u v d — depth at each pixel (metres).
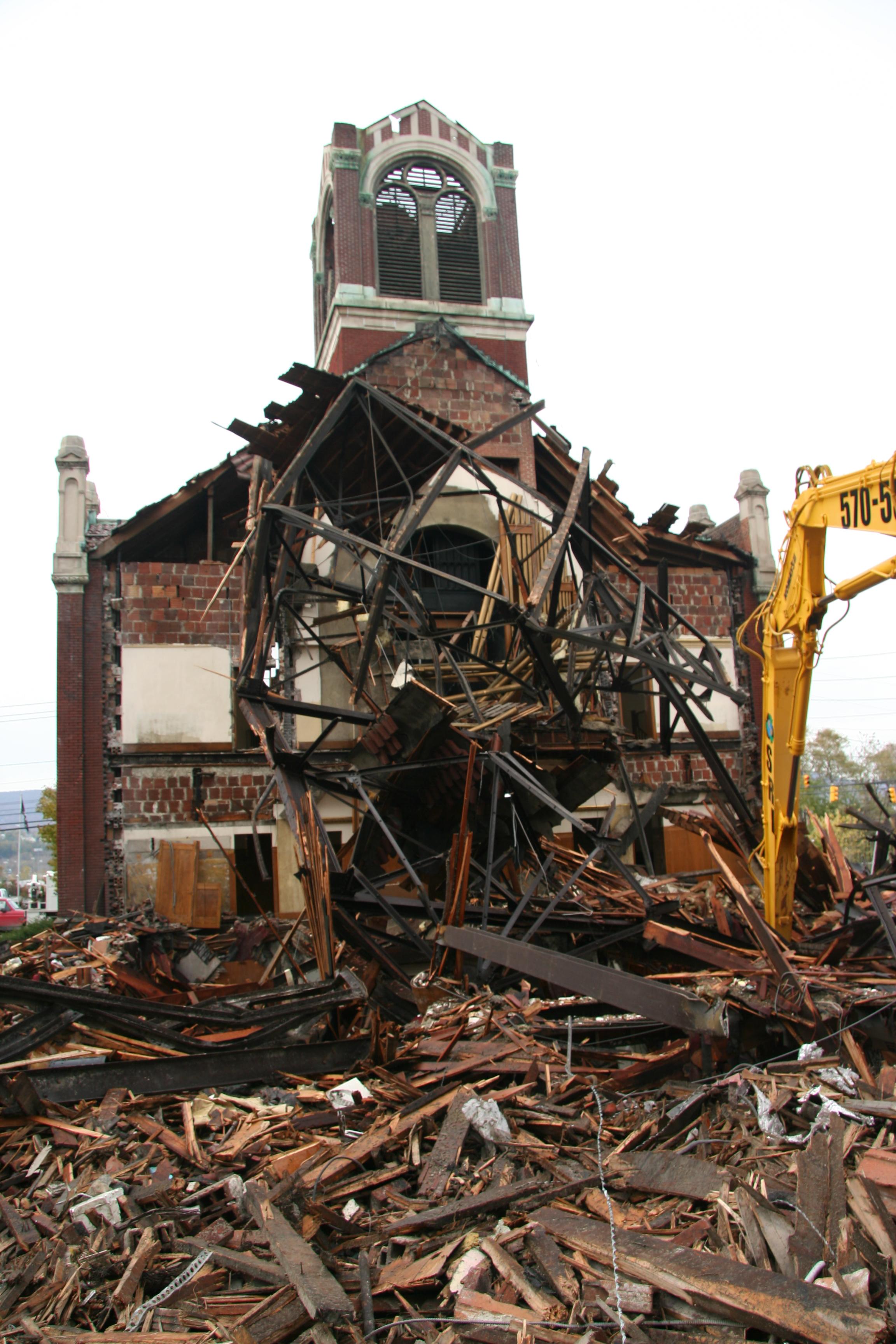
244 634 14.50
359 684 14.27
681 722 26.73
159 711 22.80
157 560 24.28
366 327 26.45
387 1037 8.66
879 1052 8.30
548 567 13.84
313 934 11.21
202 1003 10.06
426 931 13.01
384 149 27.66
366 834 13.62
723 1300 4.30
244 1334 4.55
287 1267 5.00
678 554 27.78
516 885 14.65
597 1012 9.68
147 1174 6.50
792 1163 5.88
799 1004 8.44
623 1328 4.32
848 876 15.39
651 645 15.98
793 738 12.40
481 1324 4.52
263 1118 7.34
